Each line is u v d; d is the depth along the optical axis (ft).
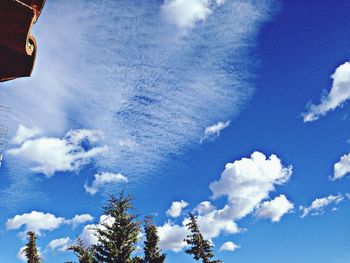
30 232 123.44
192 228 117.29
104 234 85.20
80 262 90.43
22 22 11.55
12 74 13.03
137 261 88.07
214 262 112.27
